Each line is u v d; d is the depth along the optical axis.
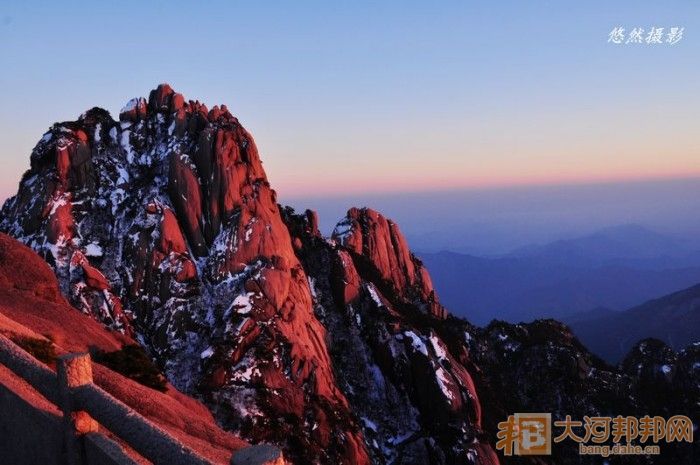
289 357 75.81
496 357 144.88
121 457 5.29
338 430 72.81
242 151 91.75
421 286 141.38
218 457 15.75
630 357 154.38
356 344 94.06
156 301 78.44
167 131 93.56
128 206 85.56
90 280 74.19
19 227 80.50
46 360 13.69
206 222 85.38
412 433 85.50
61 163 85.00
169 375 72.50
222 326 76.12
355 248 125.69
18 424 6.68
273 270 82.50
